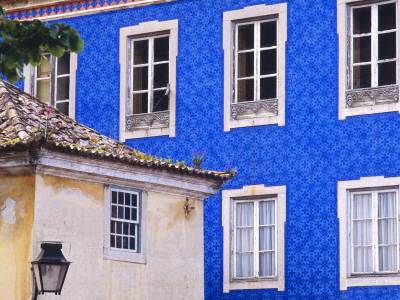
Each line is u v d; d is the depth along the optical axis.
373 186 29.94
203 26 32.94
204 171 27.20
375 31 30.67
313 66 31.19
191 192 27.23
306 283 30.36
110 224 25.33
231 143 31.97
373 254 29.81
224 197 31.78
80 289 24.45
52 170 24.08
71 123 27.45
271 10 31.89
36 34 17.97
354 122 30.45
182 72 33.03
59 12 35.31
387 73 30.52
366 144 30.20
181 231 26.97
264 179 31.38
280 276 30.70
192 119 32.66
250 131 31.78
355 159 30.30
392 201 29.83
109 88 34.12
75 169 24.42
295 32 31.55
